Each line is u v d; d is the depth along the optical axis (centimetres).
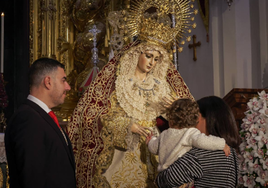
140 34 394
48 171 243
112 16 439
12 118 252
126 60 392
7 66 690
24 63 668
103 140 366
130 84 393
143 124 387
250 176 360
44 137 247
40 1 658
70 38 672
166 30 393
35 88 268
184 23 409
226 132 262
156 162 378
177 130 258
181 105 258
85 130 374
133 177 379
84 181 368
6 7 698
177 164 237
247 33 670
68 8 672
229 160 244
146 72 404
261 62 652
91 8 653
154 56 391
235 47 682
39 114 255
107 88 391
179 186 240
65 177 251
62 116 624
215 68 728
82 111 378
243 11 677
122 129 357
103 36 655
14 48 689
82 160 371
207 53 756
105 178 366
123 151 379
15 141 235
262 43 654
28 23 659
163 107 392
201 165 238
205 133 274
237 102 461
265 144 351
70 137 373
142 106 390
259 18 658
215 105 270
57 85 270
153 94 400
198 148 243
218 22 730
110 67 398
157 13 397
